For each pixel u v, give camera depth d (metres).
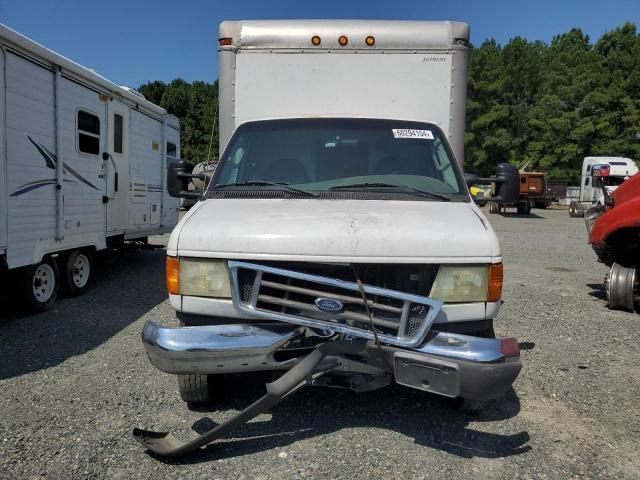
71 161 7.21
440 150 4.59
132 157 9.32
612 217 7.03
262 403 3.12
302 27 5.48
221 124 5.64
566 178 45.06
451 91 5.47
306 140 4.61
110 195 8.47
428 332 3.22
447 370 3.09
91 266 8.22
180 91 49.66
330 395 4.21
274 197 4.09
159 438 3.43
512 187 4.64
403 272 3.33
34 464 3.22
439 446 3.49
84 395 4.22
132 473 3.14
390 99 5.48
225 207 3.83
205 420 3.82
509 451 3.45
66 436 3.56
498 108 46.53
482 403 3.77
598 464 3.31
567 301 7.88
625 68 47.00
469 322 3.38
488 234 3.42
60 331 5.94
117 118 8.69
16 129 5.96
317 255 3.25
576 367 5.00
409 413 3.94
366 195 4.08
